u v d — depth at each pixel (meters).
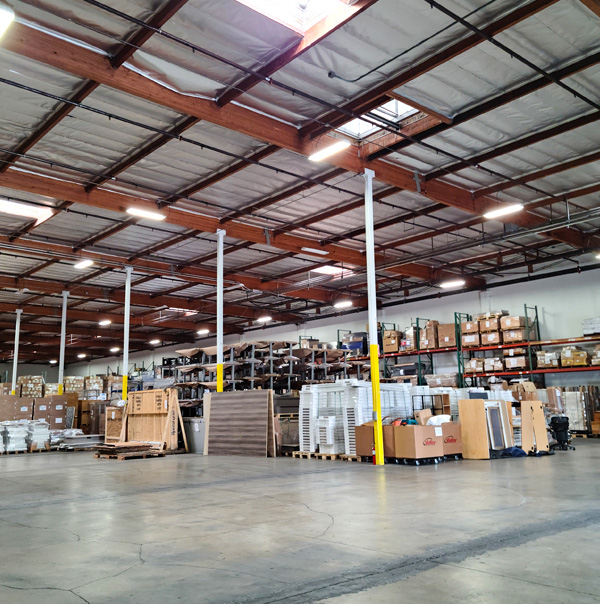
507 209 12.49
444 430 10.57
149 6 6.87
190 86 8.44
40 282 20.20
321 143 10.30
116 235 15.48
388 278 20.98
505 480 7.56
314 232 15.78
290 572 3.49
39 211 13.46
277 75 8.31
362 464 10.13
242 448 13.02
